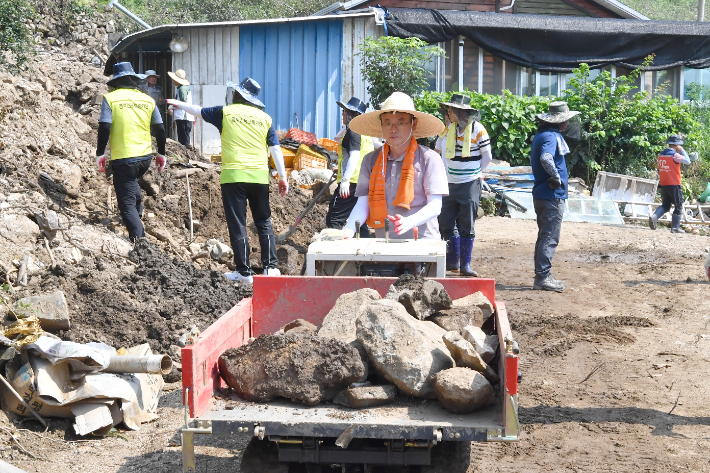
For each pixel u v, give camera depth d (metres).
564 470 4.29
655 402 5.41
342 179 8.73
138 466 4.29
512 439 3.21
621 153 17.55
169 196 9.66
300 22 16.70
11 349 4.62
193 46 16.61
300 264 9.08
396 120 5.20
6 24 10.14
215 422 3.29
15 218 6.77
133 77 8.13
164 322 6.12
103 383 4.78
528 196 15.34
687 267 10.59
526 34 17.95
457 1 20.73
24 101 9.70
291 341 3.59
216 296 6.82
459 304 4.24
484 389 3.39
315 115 16.98
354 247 4.77
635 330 7.39
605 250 11.98
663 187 14.31
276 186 11.48
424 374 3.54
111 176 9.80
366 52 16.31
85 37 21.62
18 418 4.71
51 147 9.19
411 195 5.23
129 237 8.07
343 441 3.24
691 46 18.80
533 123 17.02
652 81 19.70
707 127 19.45
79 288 6.26
